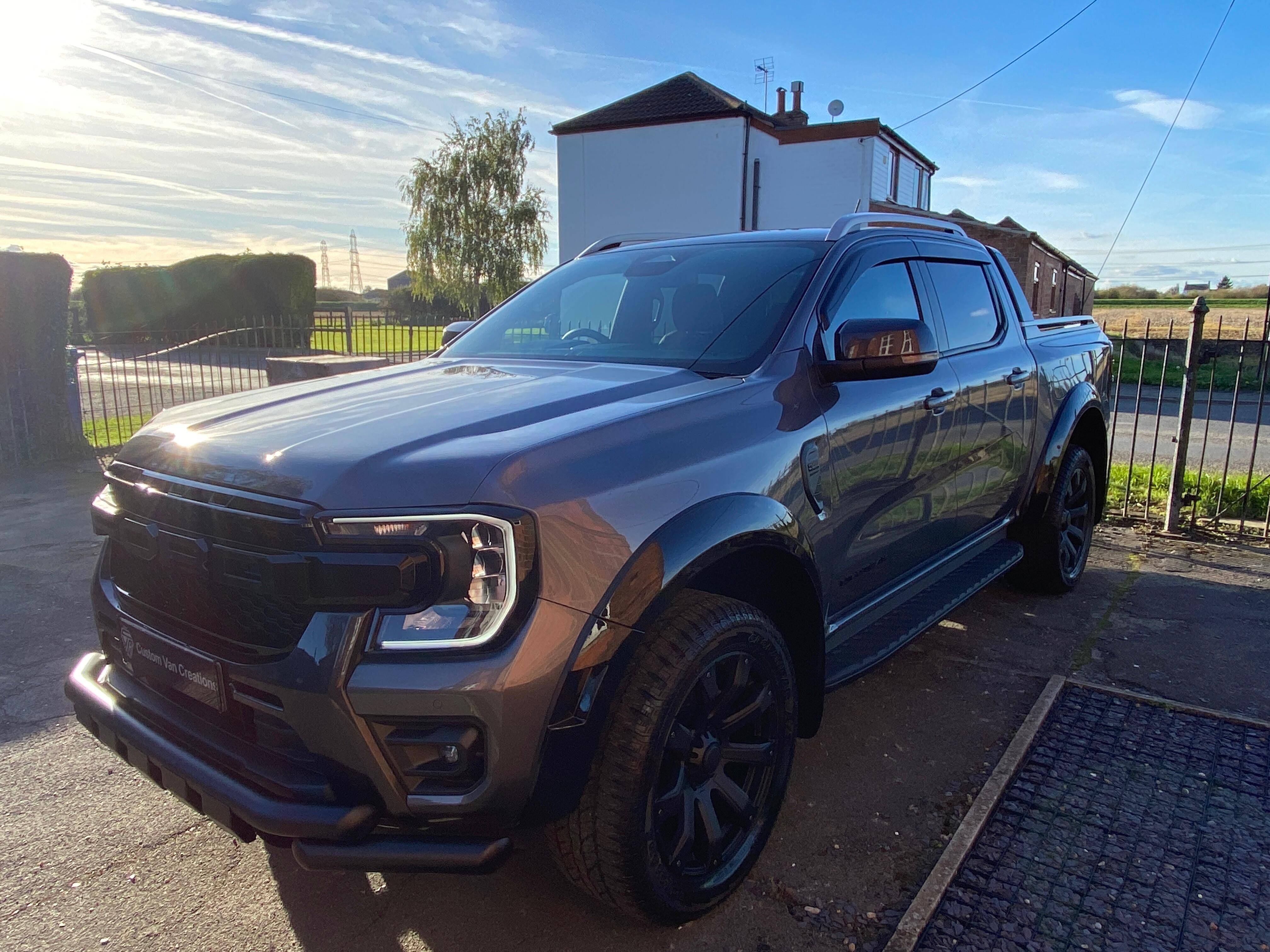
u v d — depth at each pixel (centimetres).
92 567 532
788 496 246
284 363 867
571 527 190
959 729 331
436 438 202
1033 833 260
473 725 179
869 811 278
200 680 205
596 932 228
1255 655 398
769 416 249
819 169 2419
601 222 2648
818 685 267
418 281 3762
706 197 2486
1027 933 218
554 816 190
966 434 353
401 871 181
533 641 181
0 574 518
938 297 364
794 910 233
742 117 2406
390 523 178
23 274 844
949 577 376
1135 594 486
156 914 234
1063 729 326
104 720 225
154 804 287
